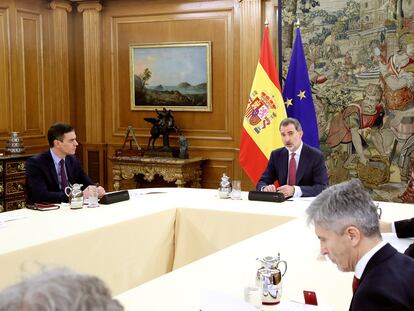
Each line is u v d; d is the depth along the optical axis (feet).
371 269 4.58
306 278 6.75
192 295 6.14
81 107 23.16
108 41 22.61
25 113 21.50
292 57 17.92
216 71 21.03
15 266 8.12
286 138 13.74
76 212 11.05
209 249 11.28
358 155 18.60
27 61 21.52
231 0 20.56
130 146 21.88
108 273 9.86
